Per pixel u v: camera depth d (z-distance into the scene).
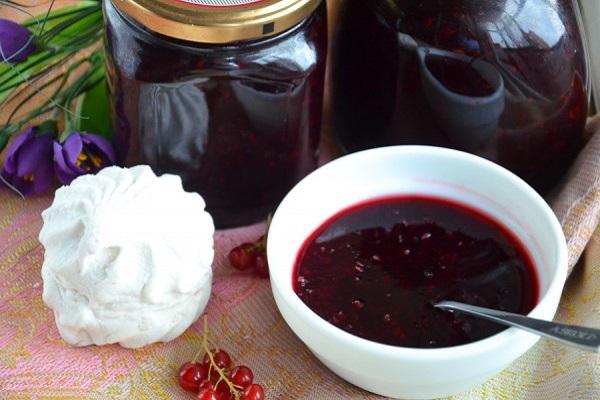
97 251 0.53
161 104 0.57
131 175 0.55
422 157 0.57
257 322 0.57
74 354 0.55
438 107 0.58
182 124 0.58
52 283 0.55
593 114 0.65
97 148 0.62
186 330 0.57
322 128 0.67
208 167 0.59
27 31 0.62
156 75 0.56
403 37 0.57
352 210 0.57
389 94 0.59
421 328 0.52
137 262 0.54
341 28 0.61
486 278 0.54
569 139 0.60
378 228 0.57
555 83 0.57
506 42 0.56
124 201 0.54
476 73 0.57
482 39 0.56
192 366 0.54
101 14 0.63
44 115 0.65
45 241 0.55
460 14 0.56
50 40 0.63
